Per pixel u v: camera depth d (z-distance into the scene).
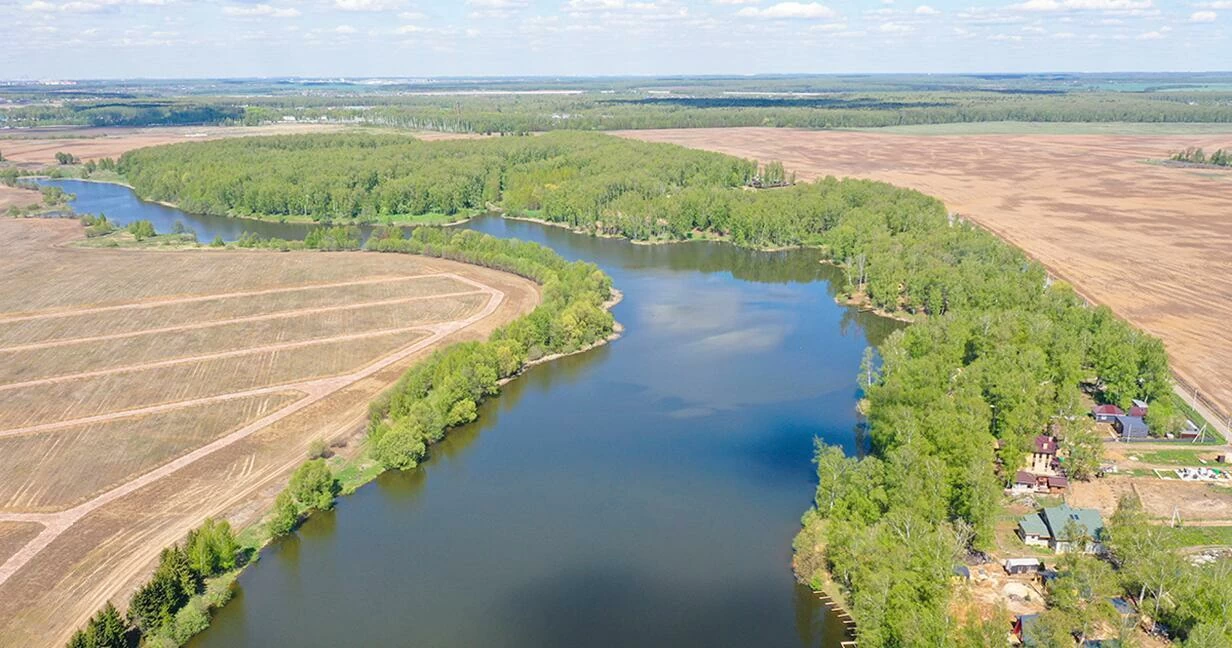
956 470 110.94
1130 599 94.19
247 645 94.31
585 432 145.12
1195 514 112.31
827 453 120.56
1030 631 85.44
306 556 110.81
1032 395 129.25
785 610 99.38
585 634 95.69
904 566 93.19
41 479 124.56
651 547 111.69
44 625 93.50
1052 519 106.38
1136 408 139.88
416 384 148.12
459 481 129.62
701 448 138.38
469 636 95.44
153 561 105.06
